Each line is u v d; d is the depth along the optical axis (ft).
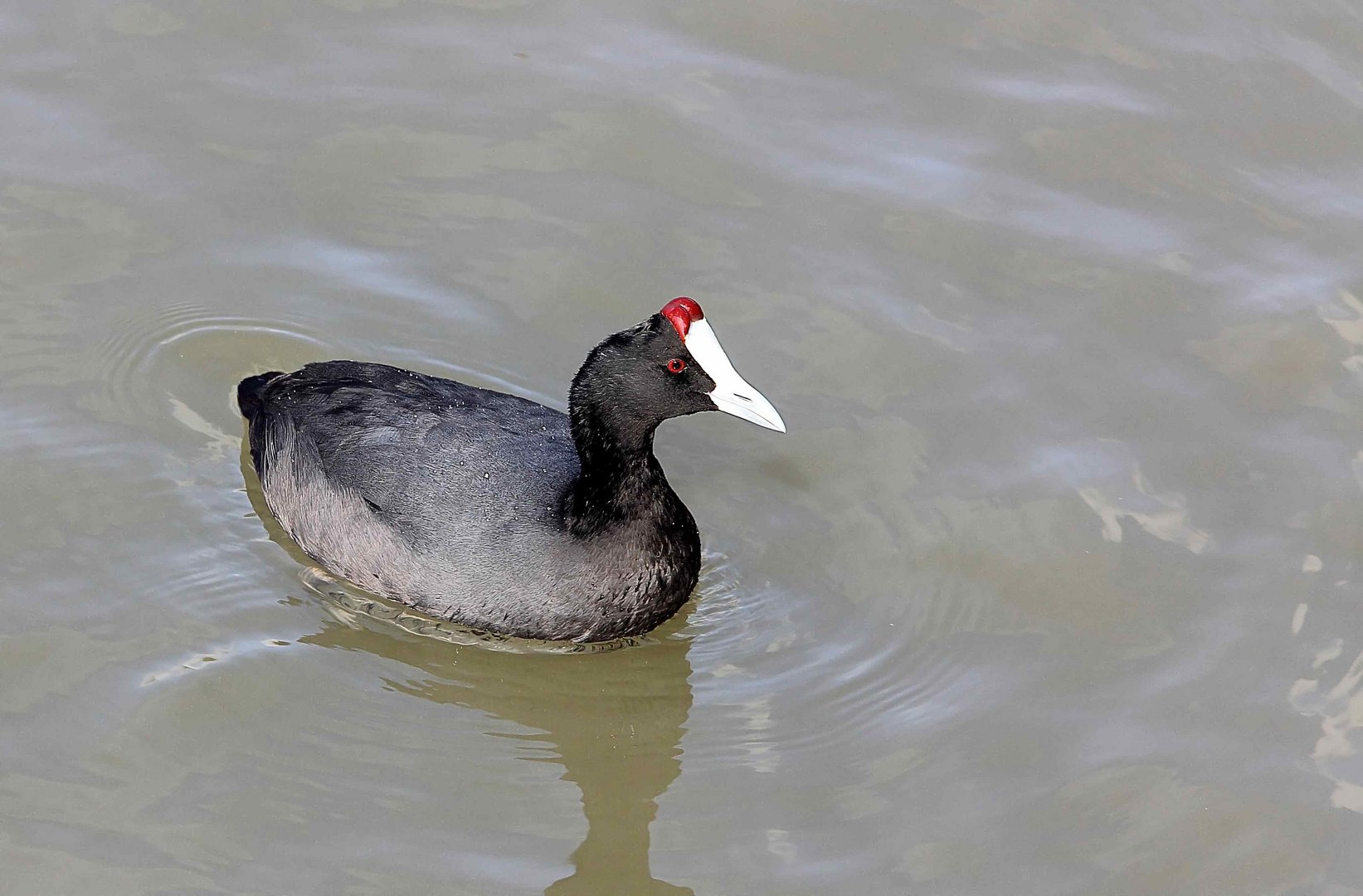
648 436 38.40
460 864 33.83
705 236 50.06
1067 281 48.96
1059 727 37.27
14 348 45.39
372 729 36.96
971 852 34.37
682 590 39.93
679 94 54.54
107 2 56.18
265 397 42.80
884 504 43.45
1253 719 37.24
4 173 50.19
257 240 49.21
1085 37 56.95
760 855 34.42
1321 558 41.14
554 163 52.11
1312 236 50.34
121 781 34.94
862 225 50.52
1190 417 45.06
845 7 57.57
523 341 47.06
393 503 39.40
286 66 54.60
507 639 39.50
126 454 43.19
